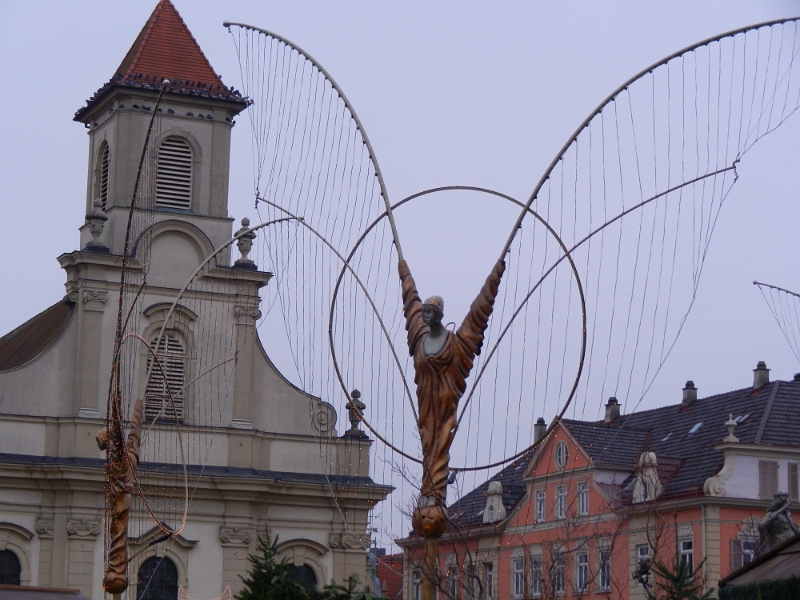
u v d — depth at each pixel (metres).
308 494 71.88
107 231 72.56
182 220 72.38
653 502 55.00
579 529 59.12
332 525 72.25
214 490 70.25
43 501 68.31
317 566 71.62
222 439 71.50
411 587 54.28
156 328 71.44
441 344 25.53
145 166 72.38
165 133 73.69
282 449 72.56
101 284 70.88
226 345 72.38
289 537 71.56
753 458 70.88
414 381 25.92
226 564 70.00
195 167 73.94
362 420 29.03
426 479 25.47
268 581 33.53
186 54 75.62
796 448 71.69
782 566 25.50
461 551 40.12
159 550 68.94
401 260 27.11
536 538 69.94
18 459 68.25
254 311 73.12
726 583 26.47
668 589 30.55
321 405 73.44
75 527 67.88
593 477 69.25
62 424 69.38
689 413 80.94
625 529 62.22
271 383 73.25
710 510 69.19
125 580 39.88
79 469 67.81
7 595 38.78
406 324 26.17
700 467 72.31
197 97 74.06
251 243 73.62
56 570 67.75
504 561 72.25
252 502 71.00
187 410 71.25
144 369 70.69
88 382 69.88
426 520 25.28
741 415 75.81
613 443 72.69
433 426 25.47
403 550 37.84
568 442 71.44
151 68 74.38
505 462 27.97
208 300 72.38
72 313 70.75
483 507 76.81
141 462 68.25
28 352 73.06
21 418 69.00
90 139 77.31
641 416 85.00
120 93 73.12
